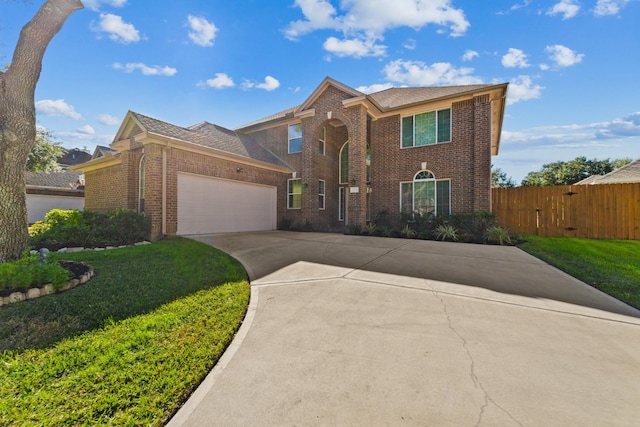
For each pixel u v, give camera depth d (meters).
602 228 10.66
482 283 5.03
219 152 11.62
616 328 3.28
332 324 3.42
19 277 4.06
